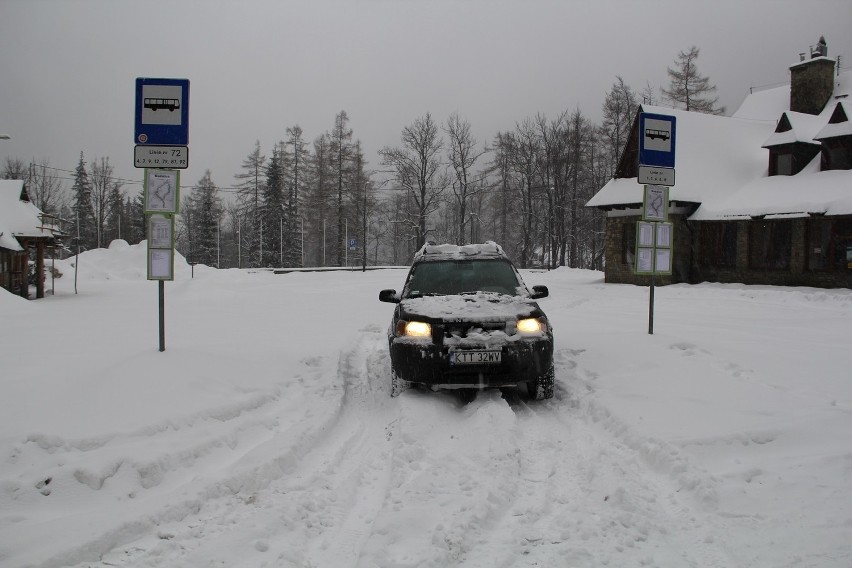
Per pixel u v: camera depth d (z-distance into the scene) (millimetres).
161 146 6875
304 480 4305
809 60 28172
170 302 21234
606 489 3965
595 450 4809
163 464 4312
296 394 6676
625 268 27719
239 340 10414
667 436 4773
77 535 3289
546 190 57094
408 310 6520
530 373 6160
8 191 26344
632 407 5637
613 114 53000
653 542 3287
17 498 3746
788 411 5434
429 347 6129
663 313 14711
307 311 16703
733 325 12000
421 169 59812
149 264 6895
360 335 11258
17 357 8359
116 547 3322
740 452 4570
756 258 24047
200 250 69688
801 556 3053
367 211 68125
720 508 3656
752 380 6840
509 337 6168
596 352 8195
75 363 7590
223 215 85188
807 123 25531
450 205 74812
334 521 3678
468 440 4988
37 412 5109
